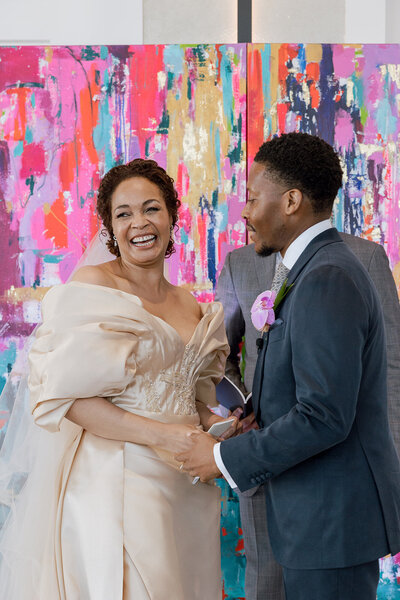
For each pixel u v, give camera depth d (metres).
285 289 1.58
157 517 1.64
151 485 1.67
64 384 1.58
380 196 2.51
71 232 2.49
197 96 2.49
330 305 1.43
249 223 1.65
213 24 2.87
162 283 1.92
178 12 2.86
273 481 1.57
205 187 2.51
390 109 2.50
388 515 1.50
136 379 1.70
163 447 1.64
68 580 1.60
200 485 1.82
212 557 1.82
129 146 2.49
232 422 1.72
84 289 1.69
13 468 1.85
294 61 2.50
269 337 1.60
